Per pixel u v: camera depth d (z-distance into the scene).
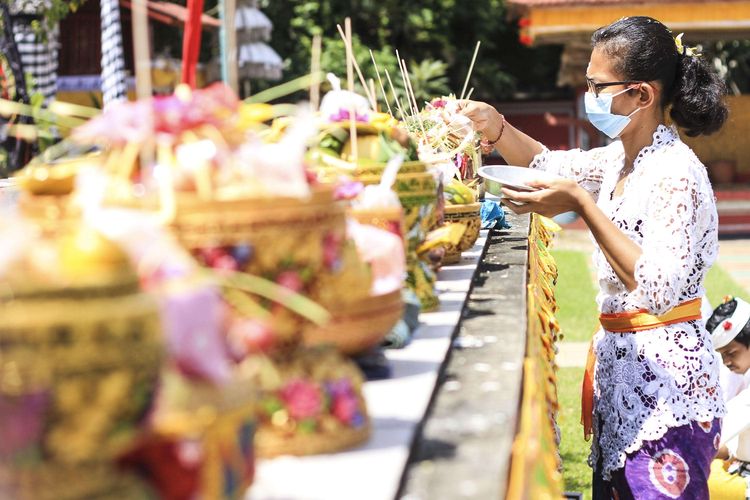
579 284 11.26
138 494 0.99
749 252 14.51
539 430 1.50
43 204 1.26
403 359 1.81
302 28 17.83
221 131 1.42
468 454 1.33
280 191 1.37
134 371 0.94
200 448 1.05
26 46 10.16
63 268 0.95
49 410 0.92
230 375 1.11
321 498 1.19
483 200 4.10
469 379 1.70
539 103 21.23
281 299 1.38
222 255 1.34
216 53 12.67
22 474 0.94
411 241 2.23
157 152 1.41
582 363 7.29
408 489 1.22
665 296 2.62
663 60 2.83
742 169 19.12
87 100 12.49
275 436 1.34
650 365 2.81
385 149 2.19
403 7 18.16
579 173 3.51
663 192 2.71
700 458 2.79
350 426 1.36
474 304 2.38
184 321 1.03
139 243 1.00
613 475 2.91
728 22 14.86
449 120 3.60
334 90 2.22
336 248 1.46
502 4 19.62
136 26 1.38
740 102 19.02
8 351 0.90
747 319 4.08
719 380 2.87
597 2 14.95
